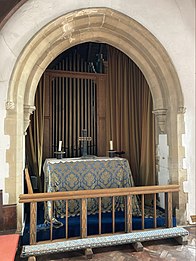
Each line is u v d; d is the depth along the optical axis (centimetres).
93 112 476
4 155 298
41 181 420
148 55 376
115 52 488
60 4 324
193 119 374
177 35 373
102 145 474
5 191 296
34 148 413
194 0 367
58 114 453
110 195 300
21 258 263
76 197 288
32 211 274
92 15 335
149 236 292
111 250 285
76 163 356
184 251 282
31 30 314
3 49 302
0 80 300
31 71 332
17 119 305
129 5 351
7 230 293
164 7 368
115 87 484
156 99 396
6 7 293
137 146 471
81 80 475
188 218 359
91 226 318
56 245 266
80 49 503
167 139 381
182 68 373
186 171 365
